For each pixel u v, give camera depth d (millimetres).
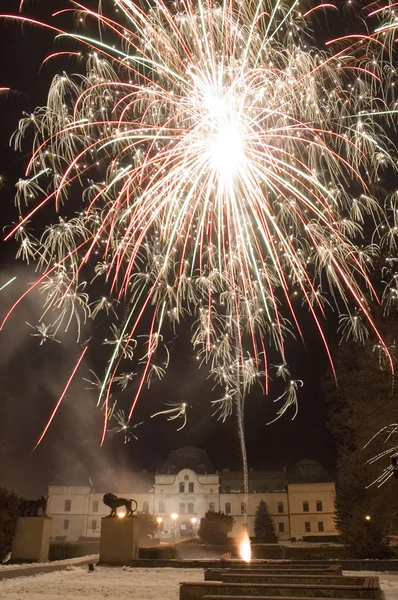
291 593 7957
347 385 30344
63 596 10281
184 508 81875
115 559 16984
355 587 7793
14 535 17969
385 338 25781
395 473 16094
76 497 82000
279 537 78250
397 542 31344
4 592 10852
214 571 11211
